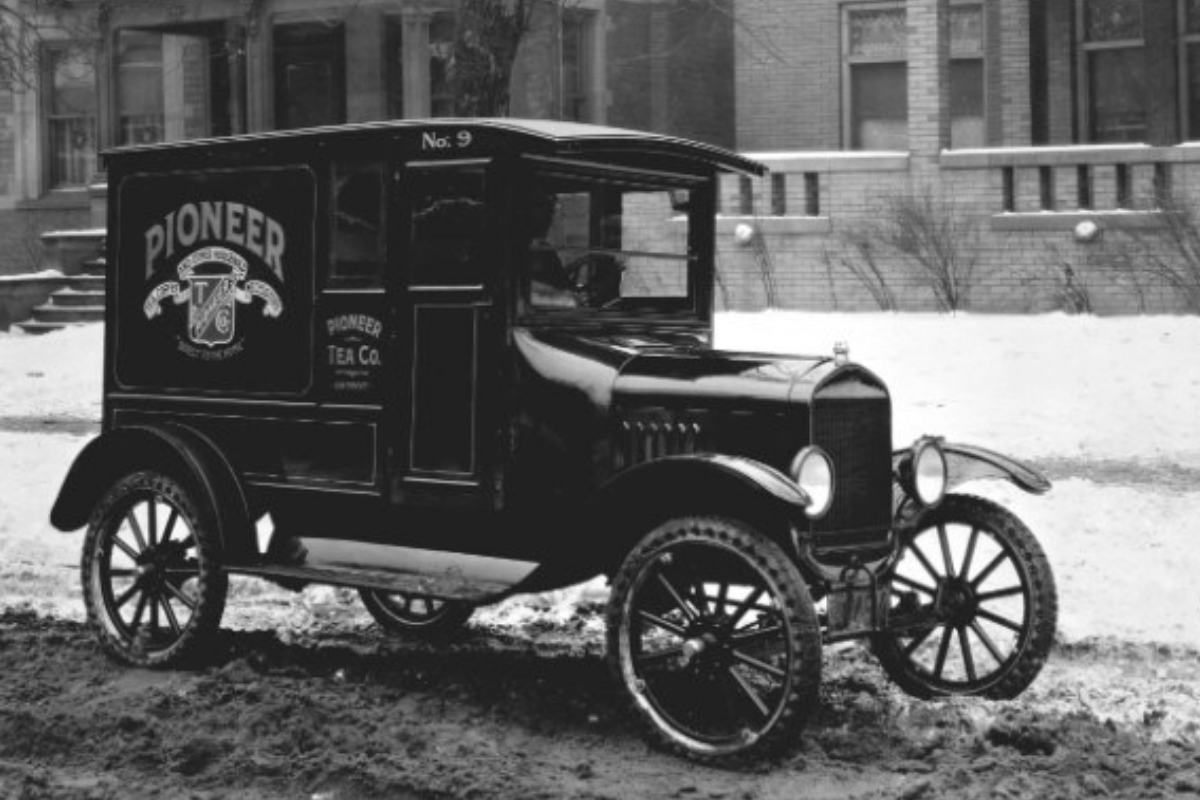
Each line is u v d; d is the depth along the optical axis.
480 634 10.46
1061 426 17.47
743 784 7.28
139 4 30.58
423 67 27.88
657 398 8.33
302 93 32.03
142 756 7.69
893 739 7.91
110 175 10.11
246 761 7.48
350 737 7.81
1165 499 13.88
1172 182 22.73
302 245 9.37
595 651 9.92
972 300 23.78
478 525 8.89
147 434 9.59
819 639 7.54
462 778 7.20
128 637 9.59
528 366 8.63
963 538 12.86
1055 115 28.19
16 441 18.83
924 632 8.97
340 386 9.22
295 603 11.52
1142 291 22.62
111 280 10.11
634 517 8.21
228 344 9.64
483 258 8.73
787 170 24.95
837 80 29.95
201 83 32.50
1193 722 8.20
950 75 29.16
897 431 17.44
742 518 7.99
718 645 7.75
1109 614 10.88
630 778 7.34
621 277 9.31
